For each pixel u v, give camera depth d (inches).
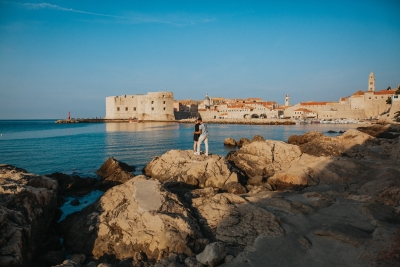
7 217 305.4
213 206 408.2
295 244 294.7
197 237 330.0
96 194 627.2
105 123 4662.9
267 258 272.1
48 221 394.6
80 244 354.9
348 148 904.9
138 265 290.0
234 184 579.2
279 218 358.3
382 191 441.7
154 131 2642.7
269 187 583.2
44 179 464.4
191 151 778.8
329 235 306.5
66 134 2357.3
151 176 736.3
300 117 4904.0
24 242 297.7
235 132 2664.9
